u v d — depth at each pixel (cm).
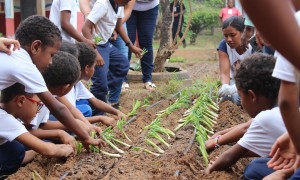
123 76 746
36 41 414
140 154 441
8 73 388
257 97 345
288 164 301
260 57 348
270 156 327
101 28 694
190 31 2370
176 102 651
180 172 384
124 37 760
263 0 121
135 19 870
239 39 613
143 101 787
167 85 856
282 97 240
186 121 528
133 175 382
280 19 121
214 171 372
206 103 616
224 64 651
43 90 400
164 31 1034
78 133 425
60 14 657
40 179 388
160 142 477
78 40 653
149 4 850
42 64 427
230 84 677
